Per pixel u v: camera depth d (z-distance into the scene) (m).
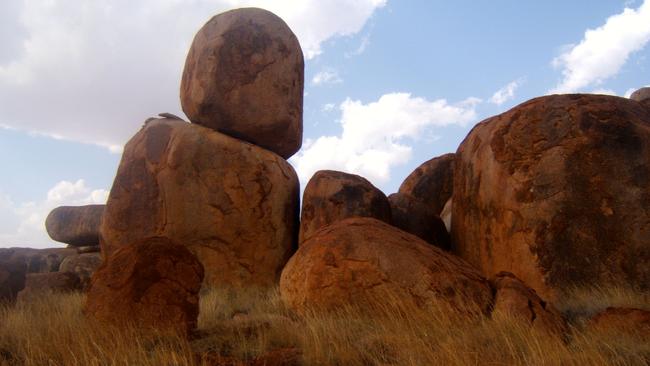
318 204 12.14
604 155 9.28
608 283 8.65
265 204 12.68
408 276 7.34
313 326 5.96
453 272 7.40
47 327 6.22
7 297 9.34
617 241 8.88
